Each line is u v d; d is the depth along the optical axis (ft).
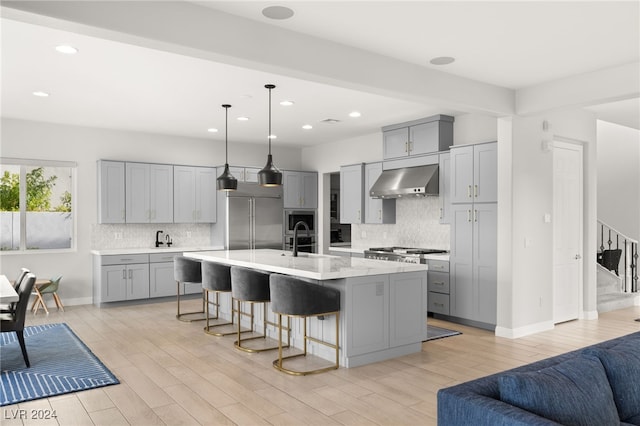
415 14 10.48
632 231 25.85
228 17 10.52
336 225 31.17
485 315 17.78
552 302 18.02
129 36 9.41
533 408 5.79
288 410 10.43
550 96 15.53
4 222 21.80
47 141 22.17
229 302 19.16
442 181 20.24
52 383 12.11
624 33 11.46
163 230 25.62
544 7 10.07
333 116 20.85
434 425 9.67
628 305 22.59
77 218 22.97
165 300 23.93
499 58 13.32
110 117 20.95
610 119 21.33
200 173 25.79
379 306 13.99
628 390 7.11
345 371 13.03
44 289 20.84
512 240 16.60
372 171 24.13
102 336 16.92
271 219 26.71
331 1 9.89
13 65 13.80
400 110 19.71
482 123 19.81
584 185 20.03
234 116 20.80
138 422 9.86
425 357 14.37
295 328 15.40
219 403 10.84
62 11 8.60
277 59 11.23
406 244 23.72
